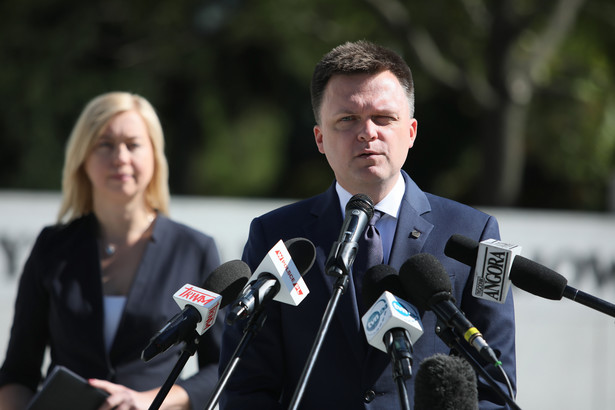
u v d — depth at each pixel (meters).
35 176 21.39
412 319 3.79
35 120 21.31
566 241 11.30
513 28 20.20
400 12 20.28
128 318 5.83
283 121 26.67
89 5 22.00
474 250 4.11
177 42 22.47
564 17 20.44
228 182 27.19
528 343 11.28
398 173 4.86
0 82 21.34
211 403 3.79
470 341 3.71
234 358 3.91
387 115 4.61
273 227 5.00
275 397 4.76
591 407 11.46
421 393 3.54
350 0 21.73
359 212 4.00
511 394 3.68
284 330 4.74
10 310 9.34
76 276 5.93
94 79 21.59
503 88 20.69
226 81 24.50
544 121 24.75
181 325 3.95
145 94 22.28
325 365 4.60
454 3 21.39
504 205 21.25
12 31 21.59
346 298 4.62
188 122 24.67
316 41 22.09
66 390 5.22
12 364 5.91
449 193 27.86
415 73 21.94
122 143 6.10
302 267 4.31
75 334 5.79
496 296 4.00
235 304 3.88
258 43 23.83
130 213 6.16
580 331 11.45
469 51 22.44
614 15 22.44
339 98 4.63
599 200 26.69
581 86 22.91
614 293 11.50
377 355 4.56
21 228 9.45
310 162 28.48
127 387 5.71
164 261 6.05
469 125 27.50
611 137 23.84
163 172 6.40
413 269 3.93
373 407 4.48
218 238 10.05
